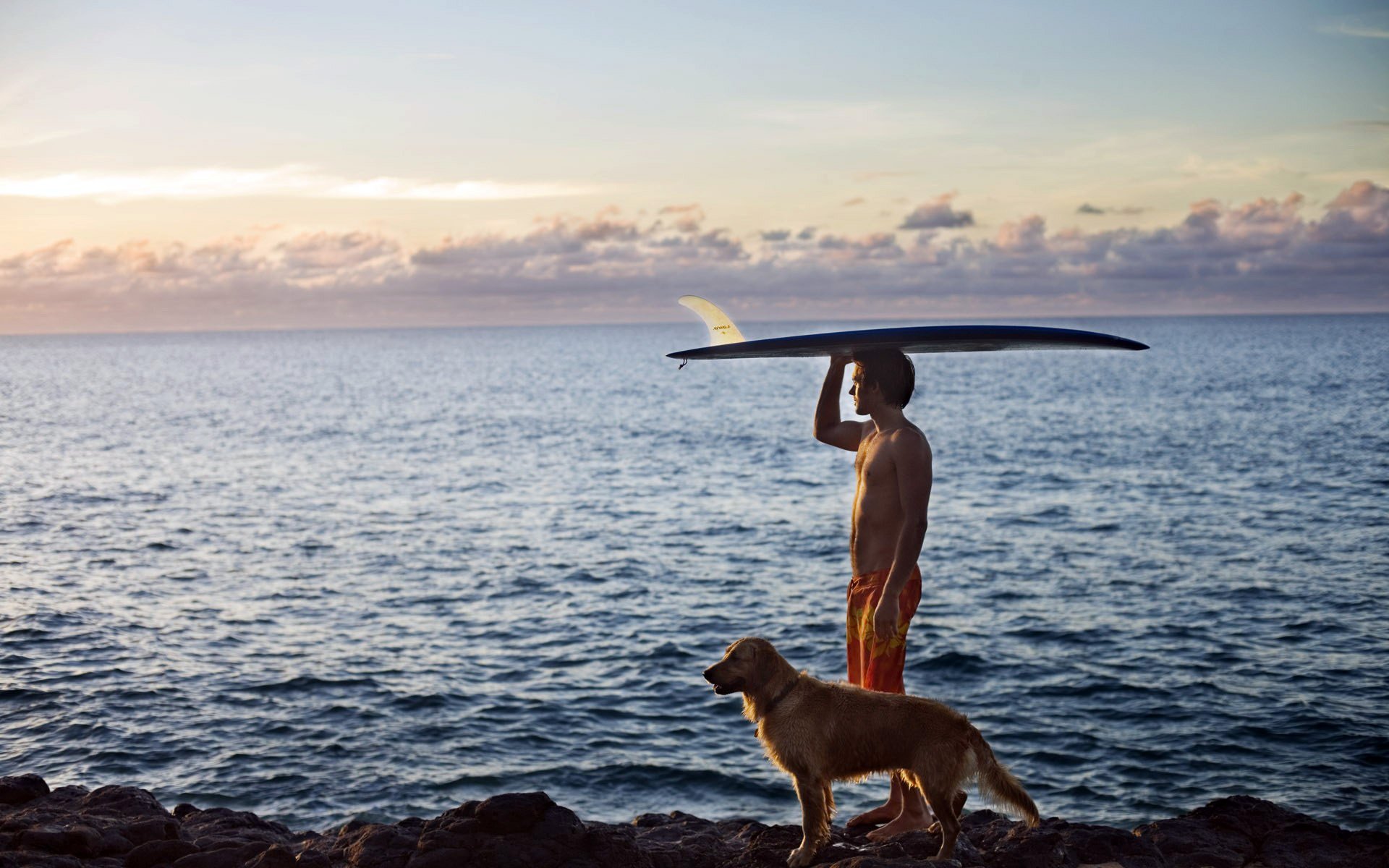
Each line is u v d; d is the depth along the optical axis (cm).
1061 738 1516
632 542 3300
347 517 3909
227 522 3788
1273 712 1581
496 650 2062
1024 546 3045
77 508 4141
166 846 432
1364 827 1207
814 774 426
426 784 1403
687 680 1853
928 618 2214
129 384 17188
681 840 470
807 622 2261
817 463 5566
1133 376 14725
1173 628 2091
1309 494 3938
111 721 1638
